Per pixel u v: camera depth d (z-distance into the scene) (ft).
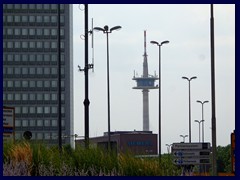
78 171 143.95
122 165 138.00
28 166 146.00
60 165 145.79
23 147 150.41
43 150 151.53
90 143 160.25
